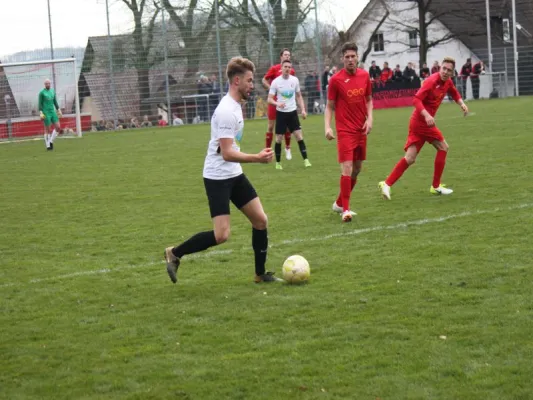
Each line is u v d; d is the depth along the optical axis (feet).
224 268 29.04
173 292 26.00
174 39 138.51
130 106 138.21
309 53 144.46
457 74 158.40
